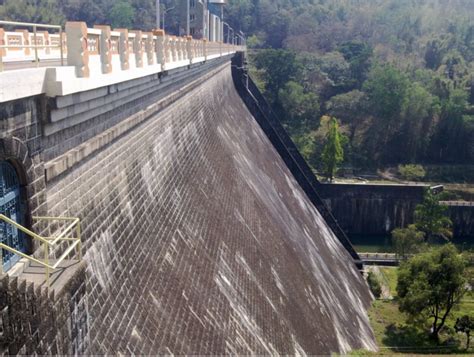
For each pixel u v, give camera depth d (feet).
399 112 352.90
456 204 273.95
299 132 373.81
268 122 264.31
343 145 340.59
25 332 31.04
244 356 75.82
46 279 35.27
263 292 99.55
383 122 358.02
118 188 67.10
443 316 155.53
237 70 268.00
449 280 146.10
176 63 92.43
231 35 437.58
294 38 553.23
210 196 114.01
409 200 271.28
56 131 46.29
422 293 144.66
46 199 43.65
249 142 199.82
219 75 203.00
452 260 147.64
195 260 85.51
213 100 177.27
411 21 643.86
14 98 35.14
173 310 68.90
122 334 55.67
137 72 63.87
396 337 148.05
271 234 132.46
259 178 170.09
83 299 42.24
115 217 64.59
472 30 579.89
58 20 333.21
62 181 48.08
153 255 73.82
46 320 34.24
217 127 165.48
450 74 448.65
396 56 501.97
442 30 599.57
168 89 100.12
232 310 83.20
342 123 375.66
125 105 70.44
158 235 79.10
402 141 355.97
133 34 63.87
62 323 37.32
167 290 71.20
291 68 405.18
